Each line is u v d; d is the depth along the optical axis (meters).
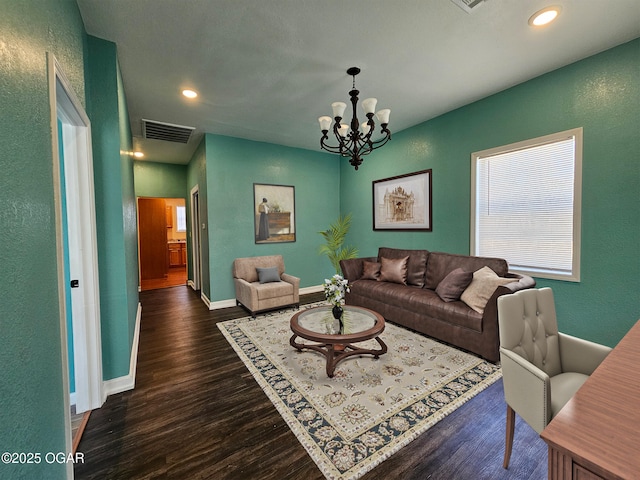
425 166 4.11
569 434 0.63
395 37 2.21
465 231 3.65
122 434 1.72
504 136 3.17
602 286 2.54
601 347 1.46
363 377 2.31
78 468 1.47
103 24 2.01
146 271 7.02
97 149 2.19
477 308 2.63
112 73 2.23
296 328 2.43
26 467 0.82
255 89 3.00
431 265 3.58
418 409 1.90
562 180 2.82
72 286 1.91
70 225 1.91
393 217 4.68
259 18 1.98
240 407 1.97
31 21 1.00
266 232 4.95
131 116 3.65
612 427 0.64
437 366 2.47
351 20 2.02
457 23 2.06
